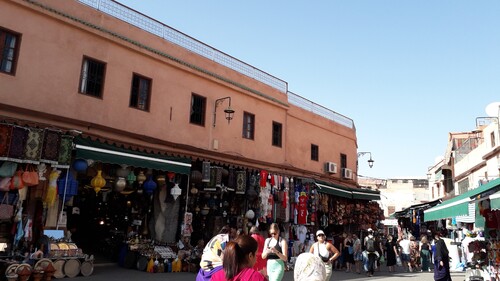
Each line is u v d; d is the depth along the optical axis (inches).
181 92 580.7
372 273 643.5
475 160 927.7
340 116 976.9
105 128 471.8
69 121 441.7
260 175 605.0
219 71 642.2
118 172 458.9
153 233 517.7
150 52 538.9
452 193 1187.3
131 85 520.4
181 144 552.7
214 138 619.8
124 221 588.7
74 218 626.2
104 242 593.6
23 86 417.1
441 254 458.6
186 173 498.0
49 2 444.8
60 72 449.4
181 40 593.0
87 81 477.1
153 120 537.3
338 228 839.7
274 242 298.8
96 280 398.0
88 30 475.8
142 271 481.7
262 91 724.0
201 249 537.6
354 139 1007.6
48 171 395.9
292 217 668.7
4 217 355.3
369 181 2059.5
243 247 136.9
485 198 356.5
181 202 533.0
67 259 403.9
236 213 597.3
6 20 412.2
